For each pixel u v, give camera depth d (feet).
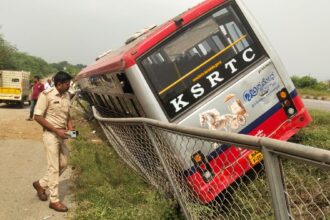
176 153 15.64
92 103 54.54
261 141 8.84
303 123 22.25
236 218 12.31
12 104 98.63
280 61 22.25
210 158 14.94
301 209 9.21
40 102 20.66
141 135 20.45
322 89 133.69
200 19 21.66
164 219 17.44
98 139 42.45
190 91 21.12
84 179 25.08
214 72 21.44
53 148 20.89
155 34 21.22
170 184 17.92
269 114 21.80
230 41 21.84
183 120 20.80
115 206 20.38
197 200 14.93
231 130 21.21
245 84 21.57
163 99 20.93
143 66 20.92
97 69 31.83
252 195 11.51
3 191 24.45
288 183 9.33
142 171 23.62
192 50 21.43
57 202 20.97
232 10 22.07
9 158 33.76
